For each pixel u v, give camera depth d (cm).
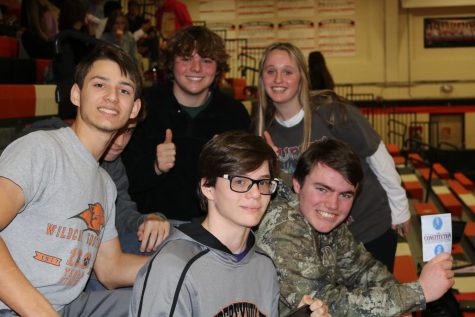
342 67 1320
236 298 165
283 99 275
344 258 227
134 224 237
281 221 202
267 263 177
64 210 171
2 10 662
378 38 1310
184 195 288
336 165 203
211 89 297
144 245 223
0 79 457
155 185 272
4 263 154
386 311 194
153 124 287
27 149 166
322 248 219
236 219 164
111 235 200
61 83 235
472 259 431
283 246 198
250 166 163
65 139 177
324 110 280
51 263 170
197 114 293
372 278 227
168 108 288
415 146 1154
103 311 191
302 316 170
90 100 179
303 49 1333
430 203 680
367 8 1307
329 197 205
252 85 1176
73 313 188
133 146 284
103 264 202
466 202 739
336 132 278
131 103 185
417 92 1309
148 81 658
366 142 277
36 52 563
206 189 170
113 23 619
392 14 1295
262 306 173
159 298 156
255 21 1337
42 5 573
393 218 288
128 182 265
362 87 1321
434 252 203
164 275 157
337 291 197
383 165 281
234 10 1338
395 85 1312
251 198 165
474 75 1295
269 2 1329
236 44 1333
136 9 848
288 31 1332
